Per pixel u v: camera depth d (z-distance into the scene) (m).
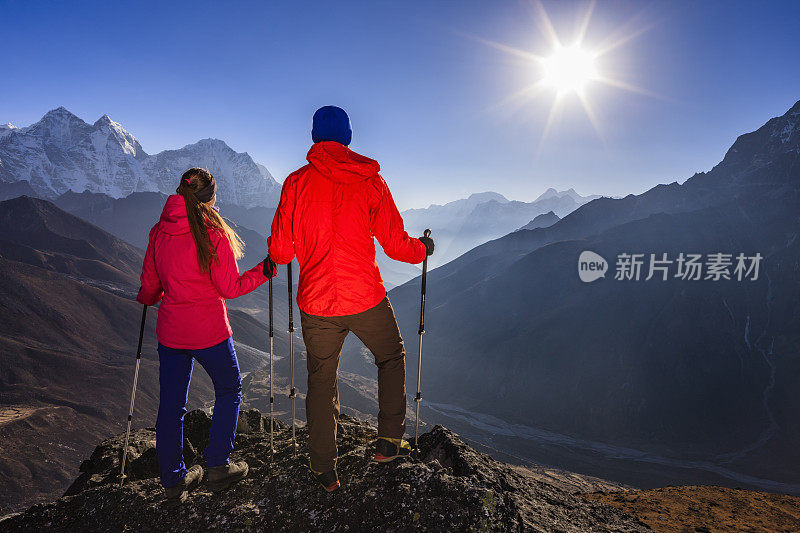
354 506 3.04
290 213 3.05
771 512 7.96
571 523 3.45
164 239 3.21
